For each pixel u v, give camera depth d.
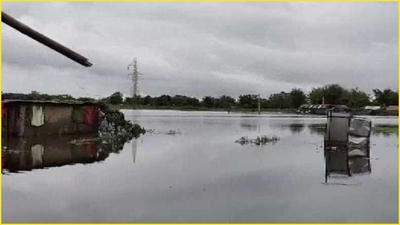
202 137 24.12
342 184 10.91
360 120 19.36
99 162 14.48
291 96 96.88
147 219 7.77
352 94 90.00
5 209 8.42
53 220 7.71
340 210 8.41
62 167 13.40
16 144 19.44
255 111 88.94
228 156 16.05
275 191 10.02
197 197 9.39
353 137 19.31
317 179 11.54
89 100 28.09
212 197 9.38
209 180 11.28
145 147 19.11
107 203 8.86
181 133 26.88
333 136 19.34
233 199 9.21
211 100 96.38
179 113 70.19
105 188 10.27
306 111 84.06
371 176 12.07
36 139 21.72
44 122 23.39
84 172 12.48
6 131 21.89
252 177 11.77
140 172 12.47
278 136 24.89
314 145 20.05
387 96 85.56
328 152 17.55
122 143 20.81
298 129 31.36
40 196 9.47
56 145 19.50
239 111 88.12
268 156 16.14
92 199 9.20
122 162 14.49
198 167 13.42
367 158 15.93
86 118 25.59
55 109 23.95
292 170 12.95
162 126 33.88
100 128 26.25
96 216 7.96
